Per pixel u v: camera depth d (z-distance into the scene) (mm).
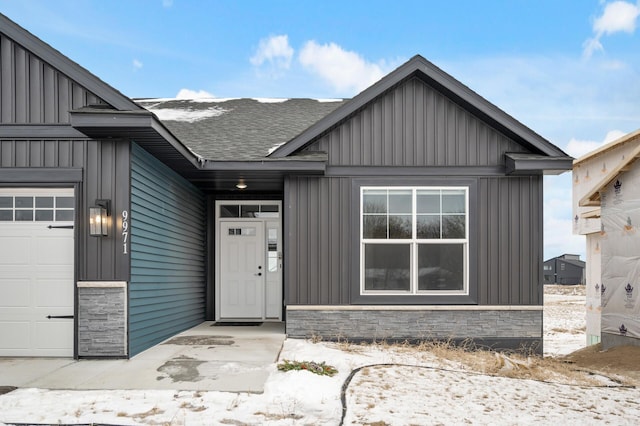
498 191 9109
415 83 9195
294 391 5664
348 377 6340
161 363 6898
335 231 9070
